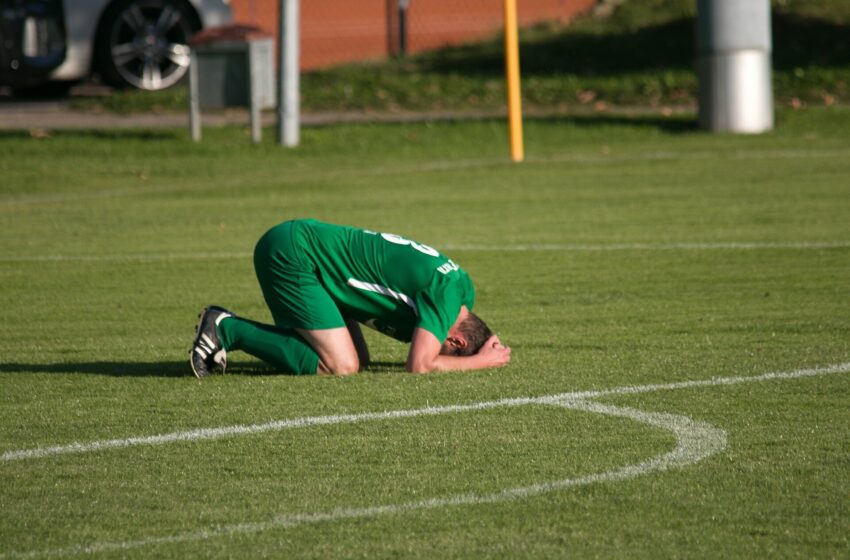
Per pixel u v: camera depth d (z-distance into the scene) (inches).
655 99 2910.9
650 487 643.5
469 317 906.7
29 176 2174.0
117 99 2903.5
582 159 2290.8
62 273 1386.6
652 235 1542.8
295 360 882.8
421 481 658.2
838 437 721.6
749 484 645.3
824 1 3508.9
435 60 3334.2
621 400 809.5
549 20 3774.6
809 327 1032.2
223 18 3115.2
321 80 3166.8
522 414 779.4
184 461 698.8
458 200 1883.6
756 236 1509.6
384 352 992.2
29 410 812.6
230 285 1306.6
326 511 617.0
